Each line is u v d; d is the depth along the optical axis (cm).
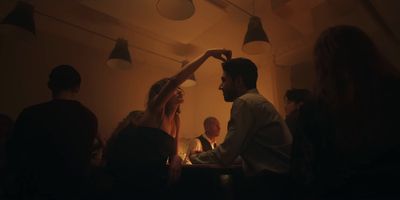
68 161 115
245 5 295
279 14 252
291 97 178
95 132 131
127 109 388
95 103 361
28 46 318
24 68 312
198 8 289
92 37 355
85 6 299
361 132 66
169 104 133
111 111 373
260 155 117
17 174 111
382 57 75
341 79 73
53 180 112
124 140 115
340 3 179
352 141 67
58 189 112
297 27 252
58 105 122
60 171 113
